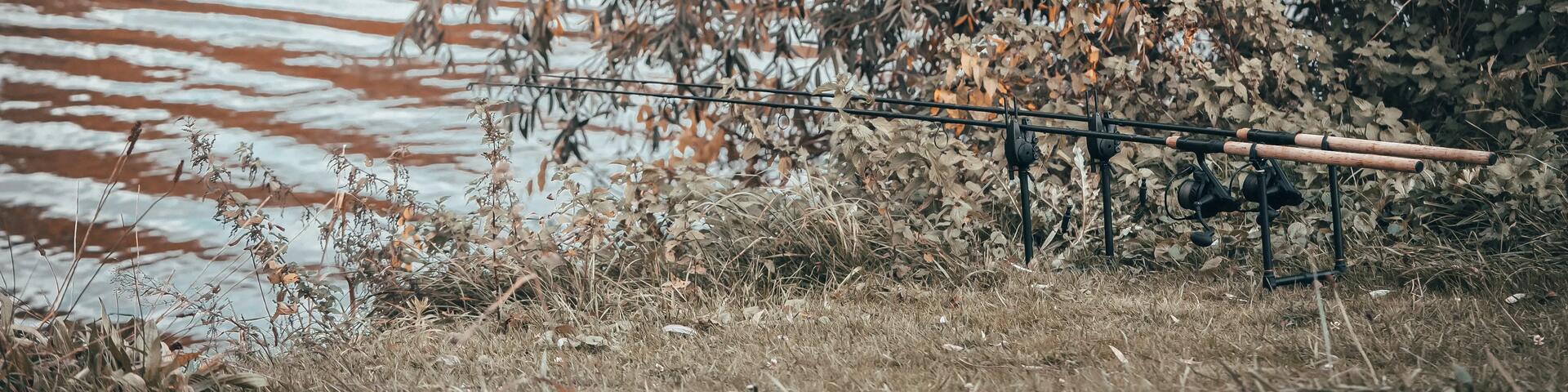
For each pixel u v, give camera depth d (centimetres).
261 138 1014
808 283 496
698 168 541
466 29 1436
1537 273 440
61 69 1258
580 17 1316
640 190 514
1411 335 372
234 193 468
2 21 1457
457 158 950
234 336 482
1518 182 492
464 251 493
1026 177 484
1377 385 315
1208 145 439
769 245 508
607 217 491
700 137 697
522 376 366
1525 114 590
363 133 1033
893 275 496
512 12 1520
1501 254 462
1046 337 395
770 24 707
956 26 656
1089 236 523
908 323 423
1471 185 506
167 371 349
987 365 368
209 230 739
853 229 507
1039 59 596
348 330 449
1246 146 429
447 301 482
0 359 346
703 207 520
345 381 379
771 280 488
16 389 340
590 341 413
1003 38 596
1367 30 615
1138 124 471
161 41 1422
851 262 499
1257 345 373
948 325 421
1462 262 456
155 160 931
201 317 501
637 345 413
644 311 455
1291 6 643
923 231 513
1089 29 603
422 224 495
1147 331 400
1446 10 601
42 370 348
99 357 352
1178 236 520
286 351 432
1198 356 366
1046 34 589
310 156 964
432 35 718
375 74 1285
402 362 401
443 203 515
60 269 653
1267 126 568
